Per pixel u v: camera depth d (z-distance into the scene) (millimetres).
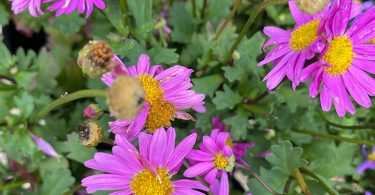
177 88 86
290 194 100
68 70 123
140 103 62
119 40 107
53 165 115
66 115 124
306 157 123
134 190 81
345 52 87
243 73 111
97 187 80
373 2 135
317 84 82
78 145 103
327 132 130
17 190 116
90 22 122
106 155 79
